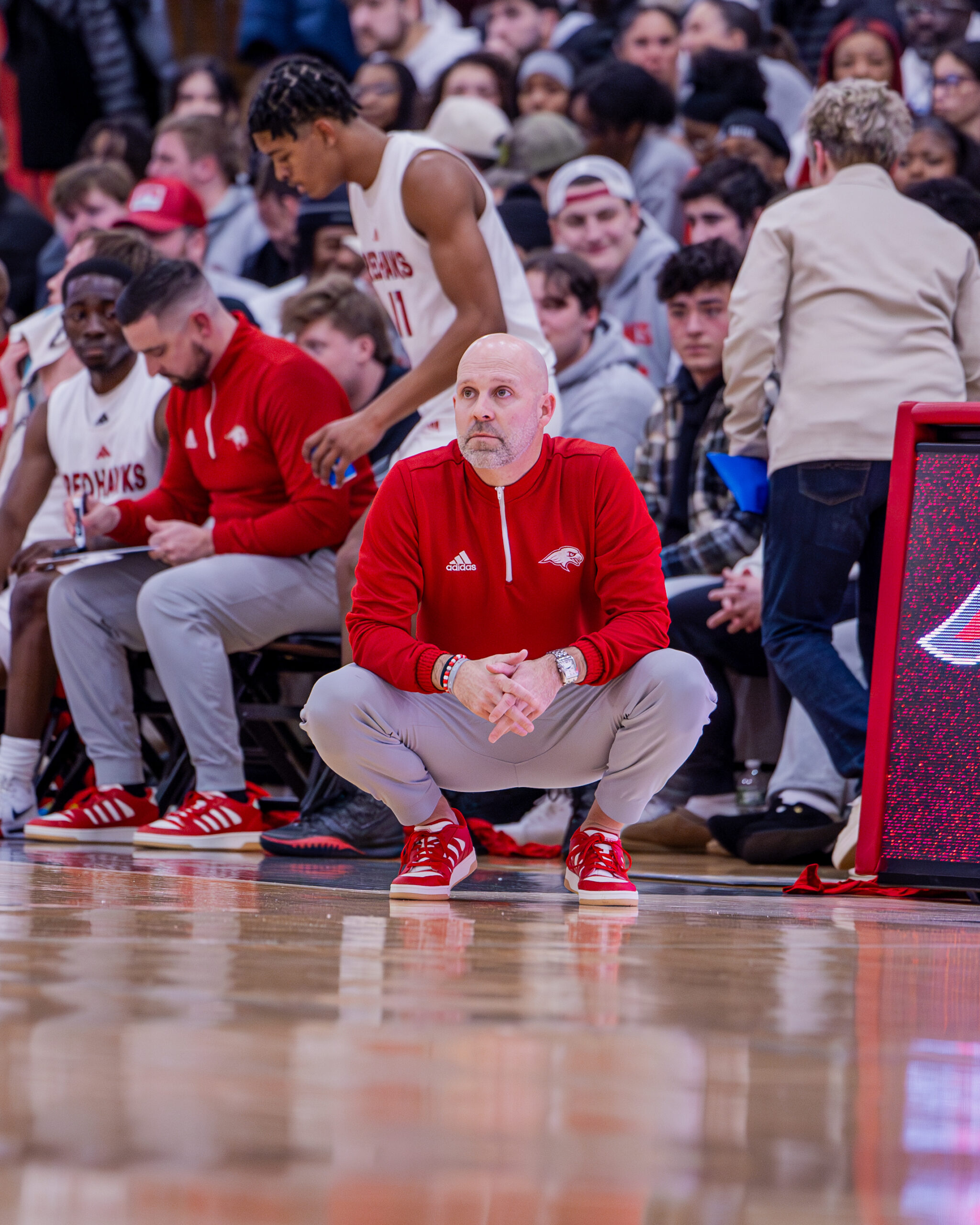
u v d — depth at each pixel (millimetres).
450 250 12164
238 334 13938
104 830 14109
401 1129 3225
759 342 12688
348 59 26594
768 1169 3045
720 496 15141
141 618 13555
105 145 23953
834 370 12352
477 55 24078
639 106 21781
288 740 14539
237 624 13602
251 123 12500
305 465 13586
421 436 12641
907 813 9383
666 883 10625
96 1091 3459
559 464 8711
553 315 16594
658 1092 3672
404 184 12258
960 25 23844
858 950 6746
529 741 8852
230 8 31125
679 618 14219
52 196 21969
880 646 9469
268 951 5973
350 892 8945
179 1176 2820
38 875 9484
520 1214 2668
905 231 12594
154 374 13953
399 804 8898
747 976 5723
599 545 8734
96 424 15727
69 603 14297
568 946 6516
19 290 23922
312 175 12469
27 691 15031
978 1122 3504
